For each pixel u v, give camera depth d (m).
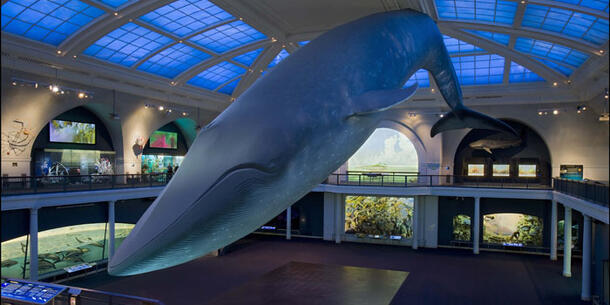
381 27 6.33
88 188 18.89
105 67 19.84
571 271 20.73
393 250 25.61
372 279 18.97
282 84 4.76
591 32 15.70
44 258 19.44
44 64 17.94
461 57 21.58
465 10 16.31
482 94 25.62
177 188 4.04
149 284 18.02
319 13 15.45
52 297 8.44
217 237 4.20
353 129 5.01
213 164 4.04
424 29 7.76
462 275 19.86
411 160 28.11
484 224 26.34
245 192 4.05
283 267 21.03
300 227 29.67
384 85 5.73
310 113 4.55
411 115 27.41
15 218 16.75
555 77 21.95
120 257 3.95
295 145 4.37
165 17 17.02
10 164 18.34
